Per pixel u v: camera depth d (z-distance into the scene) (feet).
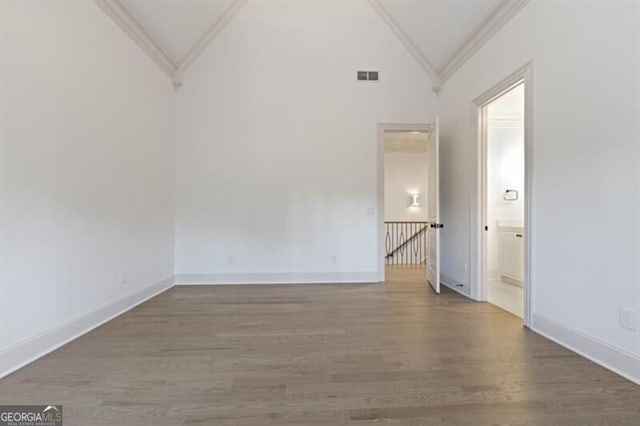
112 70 10.58
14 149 7.04
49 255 7.99
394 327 9.58
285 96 15.84
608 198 6.92
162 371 6.84
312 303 12.25
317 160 15.94
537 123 8.99
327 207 16.01
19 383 6.34
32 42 7.50
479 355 7.59
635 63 6.37
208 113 15.65
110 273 10.51
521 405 5.59
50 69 8.04
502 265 16.43
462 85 13.60
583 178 7.52
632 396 5.83
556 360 7.30
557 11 8.26
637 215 6.33
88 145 9.43
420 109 16.06
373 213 16.12
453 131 14.44
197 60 15.64
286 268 15.93
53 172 8.12
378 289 14.58
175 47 14.28
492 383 6.31
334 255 16.05
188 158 15.62
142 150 12.56
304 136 15.90
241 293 13.84
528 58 9.38
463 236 13.60
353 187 16.06
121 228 11.13
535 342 8.34
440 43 14.12
